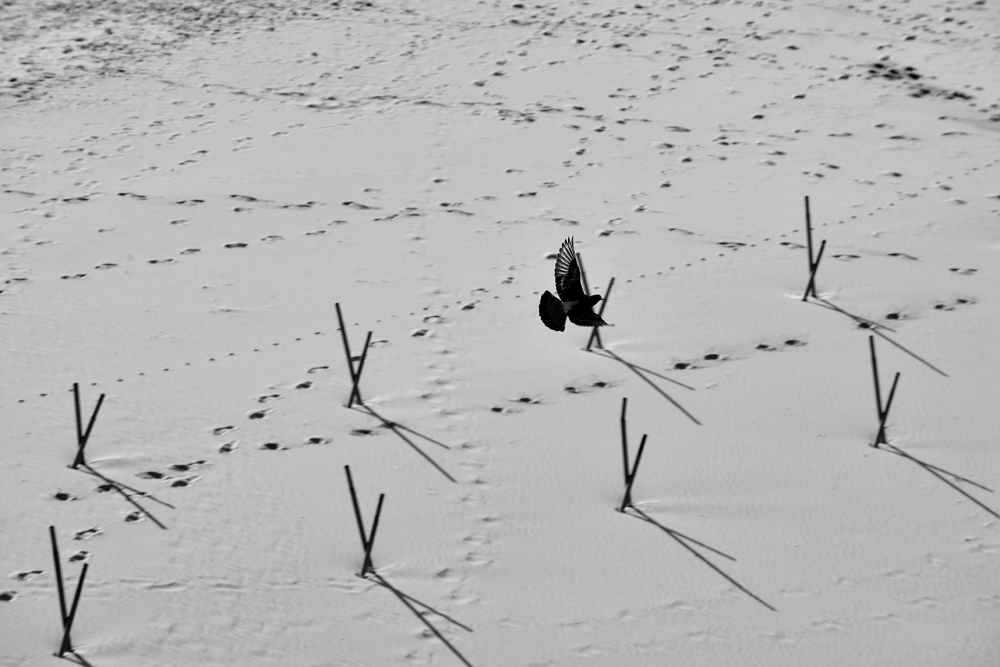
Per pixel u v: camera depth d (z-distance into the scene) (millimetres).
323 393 14805
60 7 29031
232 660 10820
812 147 21453
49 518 12523
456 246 18312
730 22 27281
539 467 13461
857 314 16375
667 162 20984
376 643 11023
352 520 12594
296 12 28297
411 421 14289
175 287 17219
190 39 26844
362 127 22375
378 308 16703
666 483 13195
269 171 20766
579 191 19984
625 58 25375
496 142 21766
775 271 17438
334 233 18719
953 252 17875
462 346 15805
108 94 24062
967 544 12328
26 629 11008
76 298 16938
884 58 25297
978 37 26203
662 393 14797
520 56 25531
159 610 11344
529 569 11938
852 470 13422
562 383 15023
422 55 25641
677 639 11078
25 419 14203
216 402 14617
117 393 14789
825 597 11617
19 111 23281
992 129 22172
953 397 14656
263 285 17281
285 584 11711
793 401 14617
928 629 11195
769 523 12617
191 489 13062
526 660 10844
